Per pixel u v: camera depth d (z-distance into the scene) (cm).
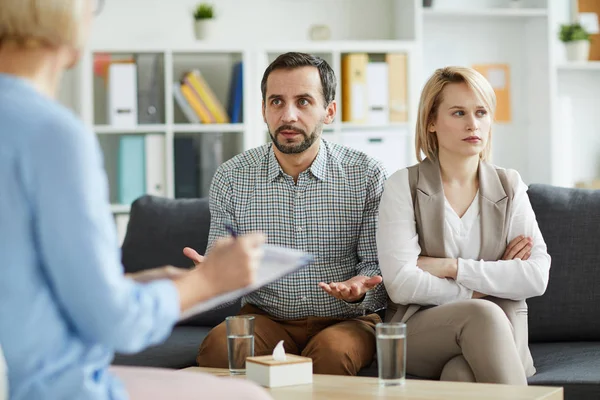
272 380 212
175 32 572
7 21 132
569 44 578
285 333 290
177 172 538
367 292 284
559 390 201
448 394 197
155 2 570
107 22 566
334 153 302
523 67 591
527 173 592
